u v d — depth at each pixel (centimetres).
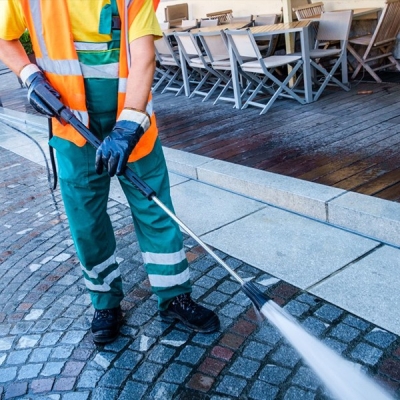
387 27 663
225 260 322
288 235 342
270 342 246
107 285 262
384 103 575
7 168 582
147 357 249
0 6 222
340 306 263
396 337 237
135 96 214
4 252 380
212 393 221
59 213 437
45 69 226
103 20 214
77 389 235
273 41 749
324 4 795
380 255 304
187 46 732
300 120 563
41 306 304
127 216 412
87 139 218
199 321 257
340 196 351
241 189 414
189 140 554
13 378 246
